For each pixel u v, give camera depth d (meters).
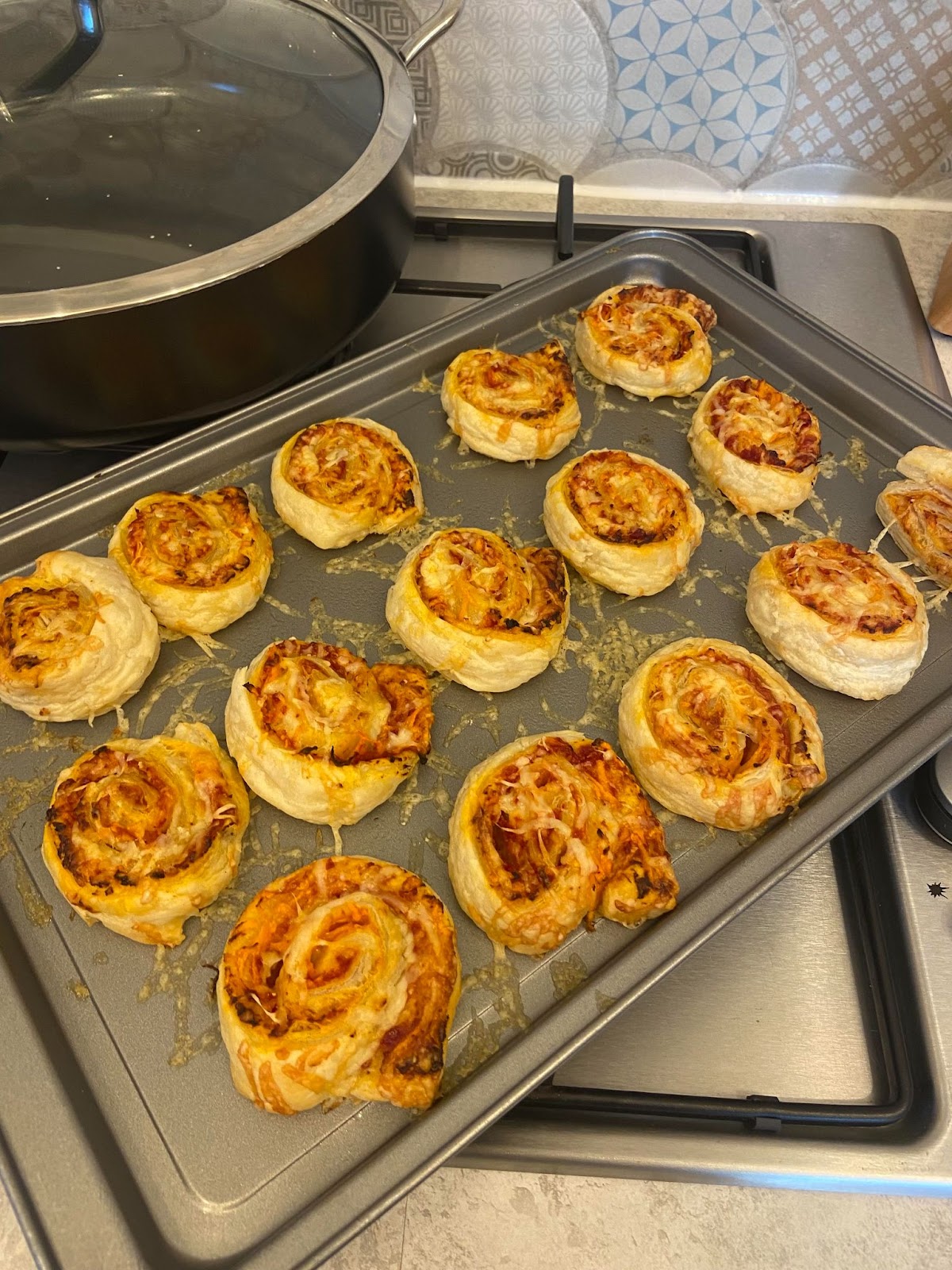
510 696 0.36
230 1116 0.27
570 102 0.53
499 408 0.41
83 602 0.34
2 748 0.34
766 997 0.31
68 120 0.38
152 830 0.30
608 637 0.38
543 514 0.40
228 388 0.37
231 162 0.38
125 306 0.32
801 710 0.34
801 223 0.54
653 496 0.39
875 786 0.33
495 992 0.30
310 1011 0.27
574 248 0.52
